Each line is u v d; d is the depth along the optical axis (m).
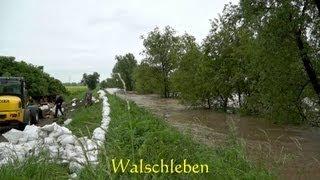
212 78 37.28
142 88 75.00
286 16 21.59
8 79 22.70
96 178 7.58
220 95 38.66
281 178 10.68
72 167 9.53
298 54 22.67
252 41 24.67
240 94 36.22
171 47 66.69
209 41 36.84
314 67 23.36
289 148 16.52
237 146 10.55
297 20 21.64
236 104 38.50
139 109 28.19
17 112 21.56
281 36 22.38
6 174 8.41
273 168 10.29
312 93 24.62
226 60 35.94
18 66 46.22
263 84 24.75
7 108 21.36
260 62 23.92
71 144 11.79
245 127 24.70
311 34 23.03
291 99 24.05
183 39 55.81
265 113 27.22
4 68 44.31
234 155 10.20
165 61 67.06
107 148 9.07
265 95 25.16
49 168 8.95
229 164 9.63
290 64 23.27
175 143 11.29
